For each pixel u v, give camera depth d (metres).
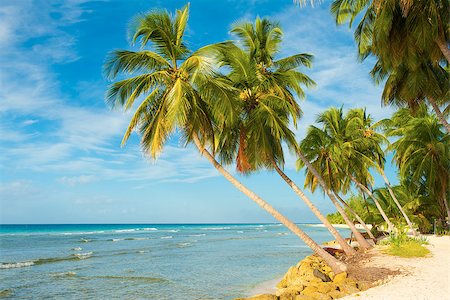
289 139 16.92
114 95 14.21
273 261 28.28
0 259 30.56
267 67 20.30
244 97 17.73
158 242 53.12
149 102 13.98
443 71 18.28
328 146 27.47
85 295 16.39
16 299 15.77
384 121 30.41
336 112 29.30
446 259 17.61
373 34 14.29
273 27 20.39
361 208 52.25
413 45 14.12
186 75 14.27
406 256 18.78
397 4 13.53
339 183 30.20
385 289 11.70
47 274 22.45
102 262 28.41
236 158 17.89
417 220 40.75
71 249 40.88
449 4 13.34
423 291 11.07
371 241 28.00
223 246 44.38
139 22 14.28
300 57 20.09
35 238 64.12
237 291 16.73
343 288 12.41
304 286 13.53
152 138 13.62
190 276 21.20
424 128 27.22
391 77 18.83
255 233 87.56
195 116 13.66
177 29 14.87
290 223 15.16
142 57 14.28
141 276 21.39
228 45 14.24
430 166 27.06
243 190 14.86
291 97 19.23
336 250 25.47
